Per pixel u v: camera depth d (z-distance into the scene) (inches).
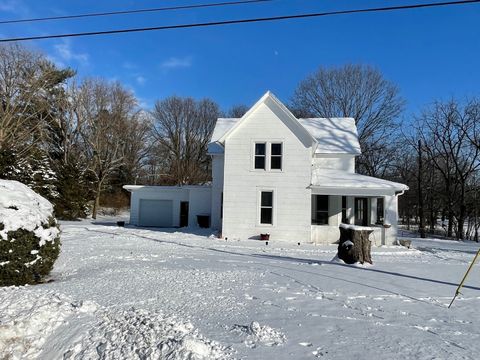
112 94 1927.9
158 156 2420.0
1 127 1295.5
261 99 907.4
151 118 2396.7
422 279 436.8
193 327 231.3
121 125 1936.5
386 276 446.3
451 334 243.9
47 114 1614.2
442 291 376.2
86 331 222.7
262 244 813.2
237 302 306.2
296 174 896.9
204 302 302.4
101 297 306.8
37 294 278.4
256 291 347.9
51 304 250.4
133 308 263.6
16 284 360.8
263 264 515.2
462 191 1371.8
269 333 227.5
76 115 1833.2
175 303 295.9
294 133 901.8
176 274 412.2
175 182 2048.5
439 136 1485.0
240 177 911.0
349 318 272.2
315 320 263.9
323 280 409.7
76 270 452.1
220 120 1216.8
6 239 358.3
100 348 203.0
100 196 1958.7
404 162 1860.2
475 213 1413.6
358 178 948.0
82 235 876.6
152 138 2428.6
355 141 1115.9
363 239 529.3
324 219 999.6
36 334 224.1
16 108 1423.5
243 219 904.9
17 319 229.5
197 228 1127.6
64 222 1365.7
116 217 1787.6
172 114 2508.6
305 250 732.7
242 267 482.3
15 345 213.9
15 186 397.7
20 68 1496.1
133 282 367.2
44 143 1692.9
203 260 539.8
